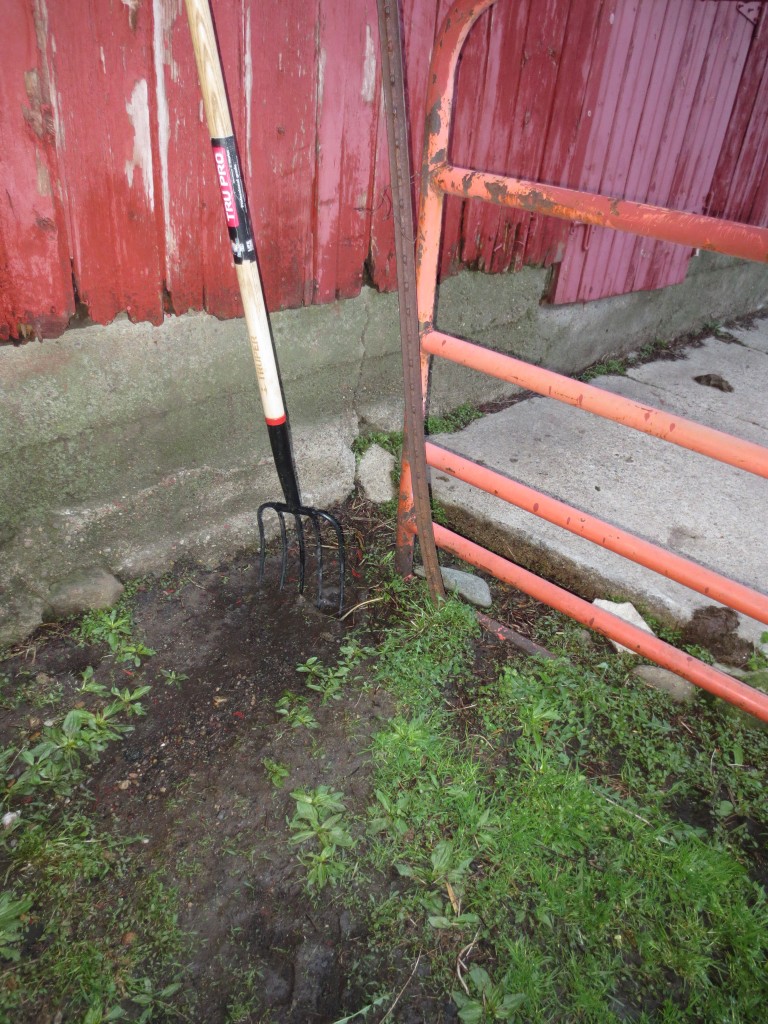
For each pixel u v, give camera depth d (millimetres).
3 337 1810
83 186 1786
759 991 1478
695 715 2139
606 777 1906
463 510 2801
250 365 2406
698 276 4574
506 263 3189
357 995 1445
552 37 2727
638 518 2748
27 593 2152
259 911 1564
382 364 2924
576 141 3156
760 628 2318
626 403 1711
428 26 2332
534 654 2268
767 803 1874
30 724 1924
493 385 3580
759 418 3623
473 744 1976
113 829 1697
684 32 3297
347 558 2643
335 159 2293
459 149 2660
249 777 1838
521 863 1672
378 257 2615
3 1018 1368
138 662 2123
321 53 2084
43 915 1522
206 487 2484
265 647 2232
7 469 1980
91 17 1634
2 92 1578
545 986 1456
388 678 2141
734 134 4047
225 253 2152
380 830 1738
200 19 1551
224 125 1673
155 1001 1409
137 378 2133
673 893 1615
